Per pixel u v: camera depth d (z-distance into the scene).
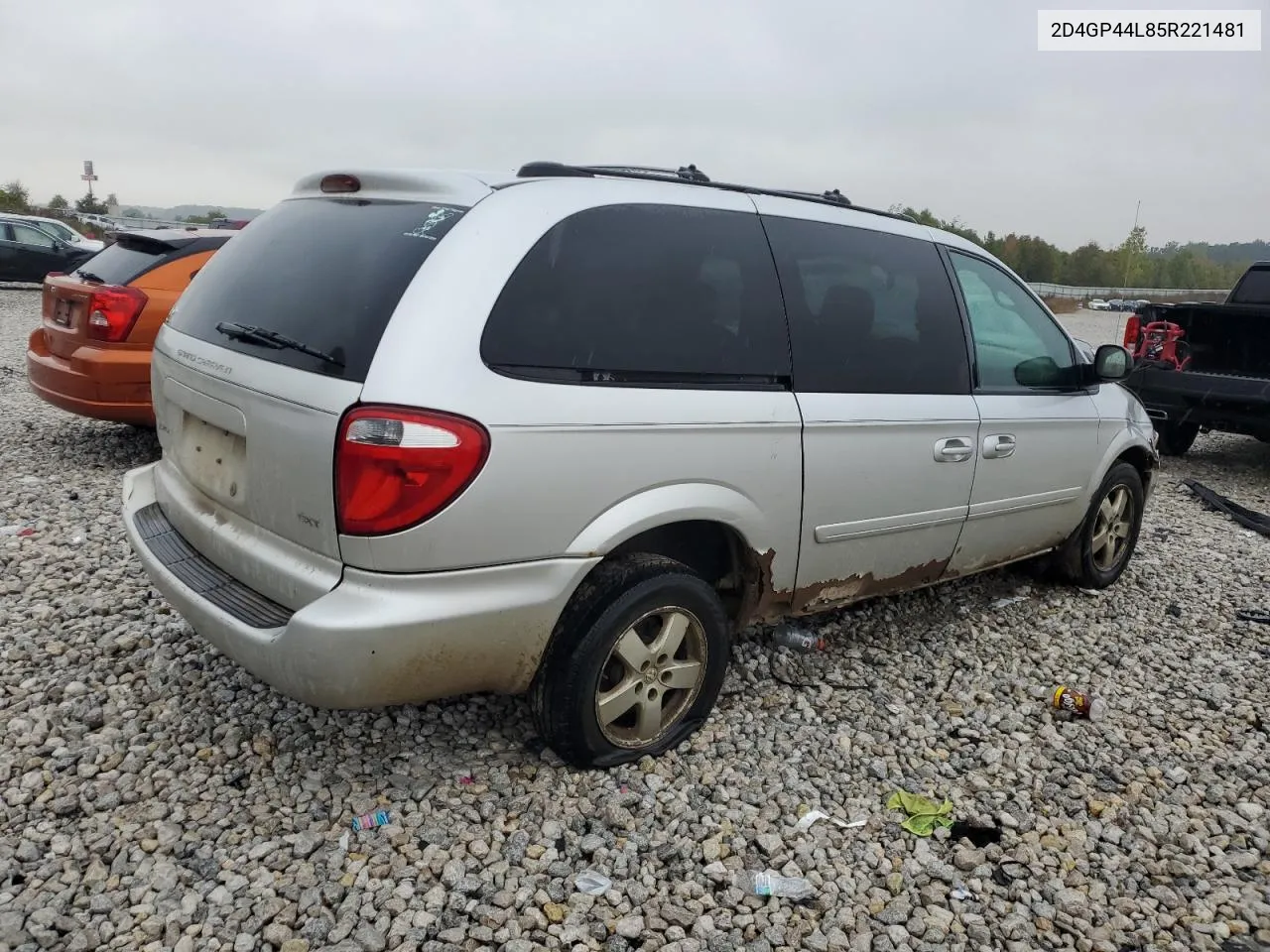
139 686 3.55
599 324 2.91
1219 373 8.46
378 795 3.01
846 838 3.00
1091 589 5.30
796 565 3.53
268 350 2.87
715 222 3.31
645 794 3.10
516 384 2.68
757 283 3.36
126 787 2.96
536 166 3.10
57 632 3.91
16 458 6.60
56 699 3.42
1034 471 4.48
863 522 3.69
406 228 2.87
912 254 4.02
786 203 3.61
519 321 2.74
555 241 2.88
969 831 3.08
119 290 6.12
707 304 3.19
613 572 3.00
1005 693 4.05
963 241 4.41
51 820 2.80
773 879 2.76
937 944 2.59
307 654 2.56
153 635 3.93
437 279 2.66
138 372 6.18
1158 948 2.63
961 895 2.77
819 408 3.43
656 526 3.02
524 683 2.97
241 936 2.41
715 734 3.50
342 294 2.79
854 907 2.70
